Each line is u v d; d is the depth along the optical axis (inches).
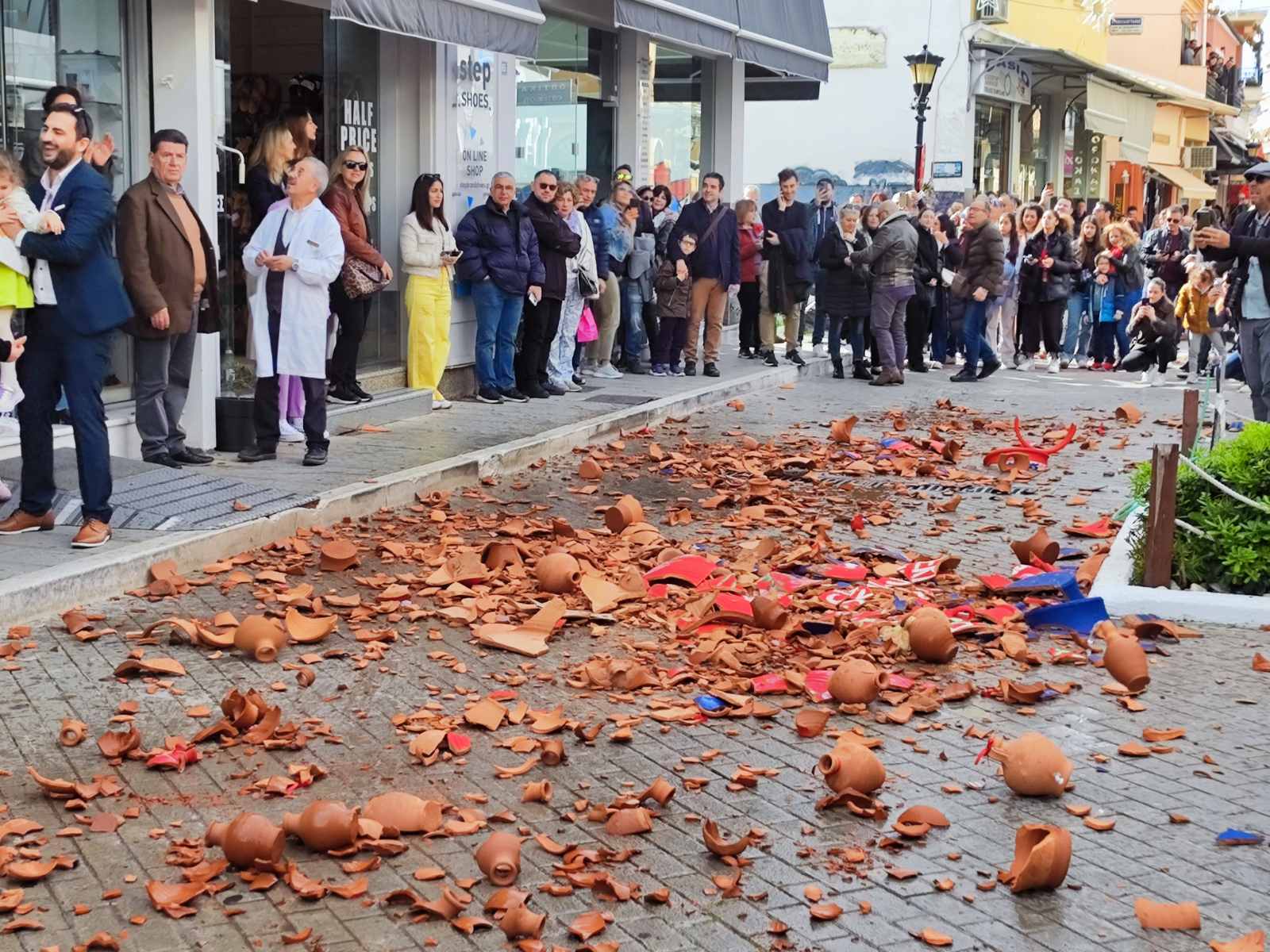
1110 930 168.6
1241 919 171.6
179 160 387.5
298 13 517.3
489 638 272.2
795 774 214.7
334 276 412.8
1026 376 784.3
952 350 848.9
